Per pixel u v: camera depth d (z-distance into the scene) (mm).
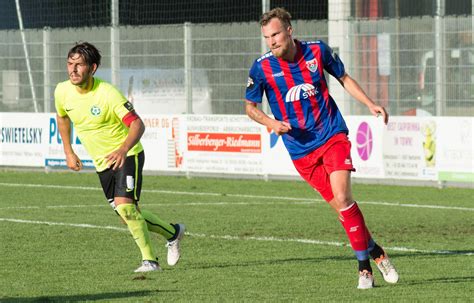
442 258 19531
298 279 16844
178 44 40969
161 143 39688
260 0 53781
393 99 37469
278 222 25734
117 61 41969
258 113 15891
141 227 17609
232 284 16312
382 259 16000
